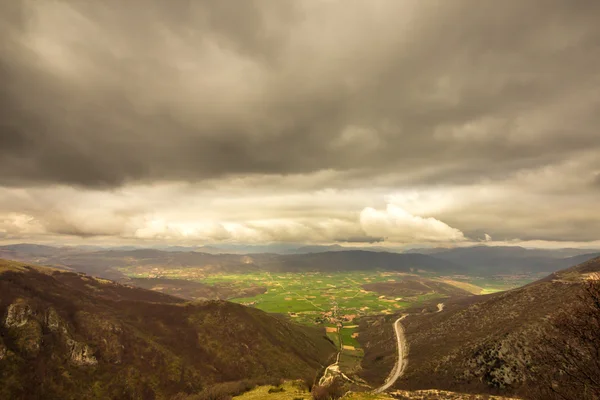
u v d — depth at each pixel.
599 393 31.72
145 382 119.12
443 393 89.75
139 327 152.00
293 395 75.31
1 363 99.06
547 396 38.94
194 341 155.50
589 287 33.47
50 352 112.62
